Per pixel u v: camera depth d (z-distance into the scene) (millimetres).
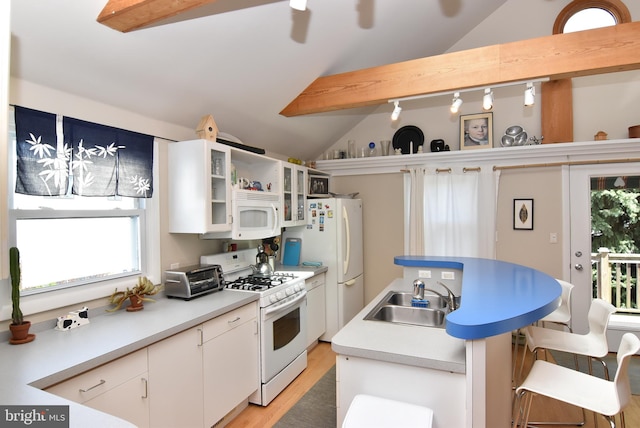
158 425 1864
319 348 3840
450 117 4289
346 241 4031
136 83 2236
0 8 1045
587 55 2400
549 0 3830
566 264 3791
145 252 2559
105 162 2219
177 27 2025
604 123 3674
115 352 1613
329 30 2725
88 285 2168
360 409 1438
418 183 4297
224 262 3059
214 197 2713
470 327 1307
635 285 3633
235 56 2465
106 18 1735
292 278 3189
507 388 1829
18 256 1724
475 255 4039
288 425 2451
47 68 1835
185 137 2842
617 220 3668
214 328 2258
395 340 1718
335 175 4766
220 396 2301
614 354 3666
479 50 2664
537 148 3688
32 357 1535
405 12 3059
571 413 2566
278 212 3410
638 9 3549
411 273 2969
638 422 2420
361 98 3064
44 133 1896
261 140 3723
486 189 4023
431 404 1520
